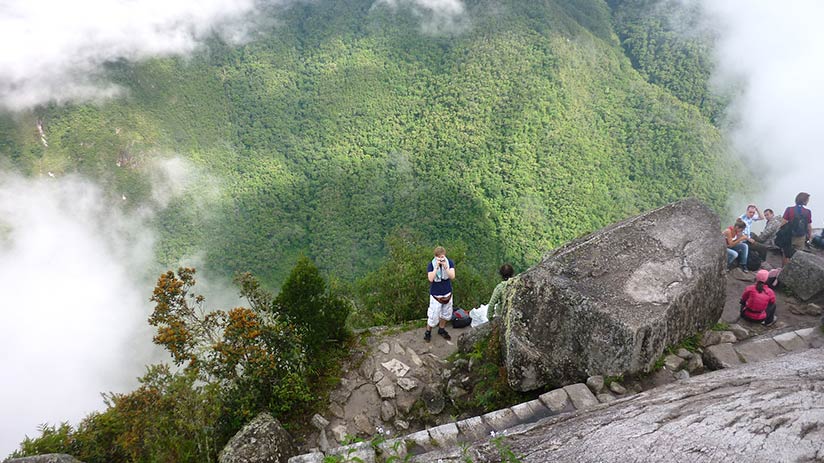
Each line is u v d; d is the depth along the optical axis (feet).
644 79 545.44
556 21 524.52
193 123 545.03
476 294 38.78
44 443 18.08
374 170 435.94
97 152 476.95
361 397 20.44
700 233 19.66
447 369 21.36
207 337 20.86
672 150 407.23
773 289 24.11
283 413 19.53
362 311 35.37
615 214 348.18
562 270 17.70
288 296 22.41
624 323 15.55
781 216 32.12
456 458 12.10
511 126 425.69
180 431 17.15
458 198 362.33
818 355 13.29
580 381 16.67
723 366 16.30
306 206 417.08
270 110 558.97
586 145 414.41
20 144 479.82
